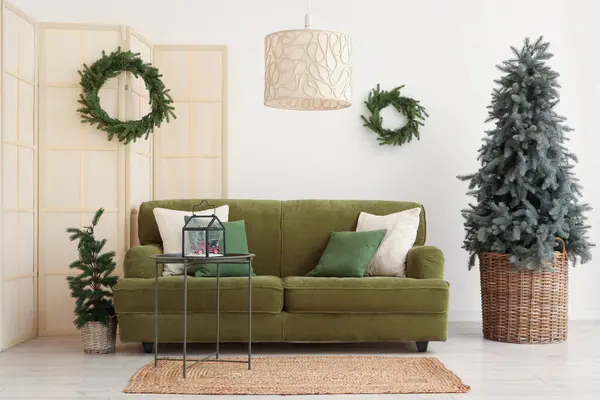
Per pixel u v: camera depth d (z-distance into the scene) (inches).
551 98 189.8
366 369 153.2
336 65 156.3
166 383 140.0
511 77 192.9
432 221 226.1
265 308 170.1
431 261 177.5
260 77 224.8
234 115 224.4
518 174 189.2
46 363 162.7
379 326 171.9
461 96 227.8
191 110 222.4
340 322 171.9
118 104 203.2
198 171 222.4
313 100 174.9
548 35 229.8
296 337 171.9
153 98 207.0
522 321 189.2
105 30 203.2
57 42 201.5
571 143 230.1
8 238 180.5
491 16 229.0
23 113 190.4
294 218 204.4
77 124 201.8
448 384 139.1
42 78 200.7
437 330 172.4
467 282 226.4
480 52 228.4
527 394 132.8
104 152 202.5
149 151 219.6
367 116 225.8
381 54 227.1
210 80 223.0
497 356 171.2
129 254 178.2
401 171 225.9
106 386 139.6
